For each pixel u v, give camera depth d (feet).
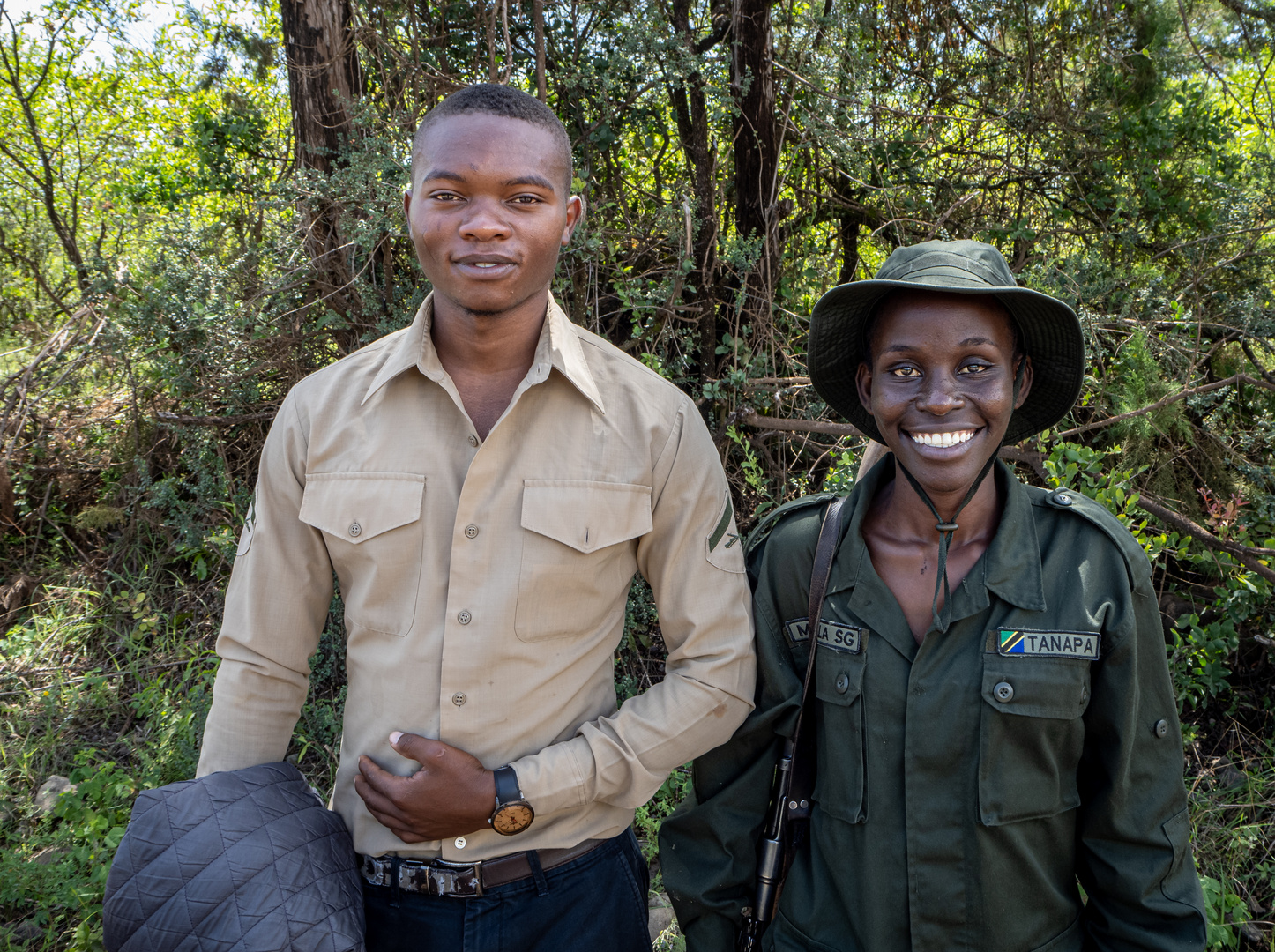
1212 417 11.30
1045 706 4.38
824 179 14.19
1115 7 13.60
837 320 4.97
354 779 4.87
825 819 4.84
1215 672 9.34
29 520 14.53
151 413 13.78
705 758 5.32
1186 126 13.56
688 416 5.17
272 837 4.63
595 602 5.02
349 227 11.37
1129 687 4.43
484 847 4.83
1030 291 4.32
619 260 12.41
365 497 4.88
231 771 4.97
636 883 5.35
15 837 9.53
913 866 4.50
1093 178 13.82
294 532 5.20
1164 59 13.37
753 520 11.49
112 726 11.52
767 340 12.50
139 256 15.40
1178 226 13.57
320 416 5.06
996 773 4.43
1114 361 10.96
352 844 5.04
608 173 12.49
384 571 4.86
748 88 12.09
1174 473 10.57
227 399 12.75
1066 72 14.11
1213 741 10.02
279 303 12.25
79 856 8.94
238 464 13.29
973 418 4.46
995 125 14.33
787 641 5.15
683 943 7.82
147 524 13.80
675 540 5.09
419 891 4.87
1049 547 4.68
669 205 11.89
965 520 4.73
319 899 4.52
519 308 4.89
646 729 4.96
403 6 11.94
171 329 12.53
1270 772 9.39
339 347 12.60
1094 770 4.71
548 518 4.80
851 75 12.90
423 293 11.30
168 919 4.39
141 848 4.55
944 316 4.40
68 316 16.46
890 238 14.38
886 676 4.63
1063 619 4.47
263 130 14.26
